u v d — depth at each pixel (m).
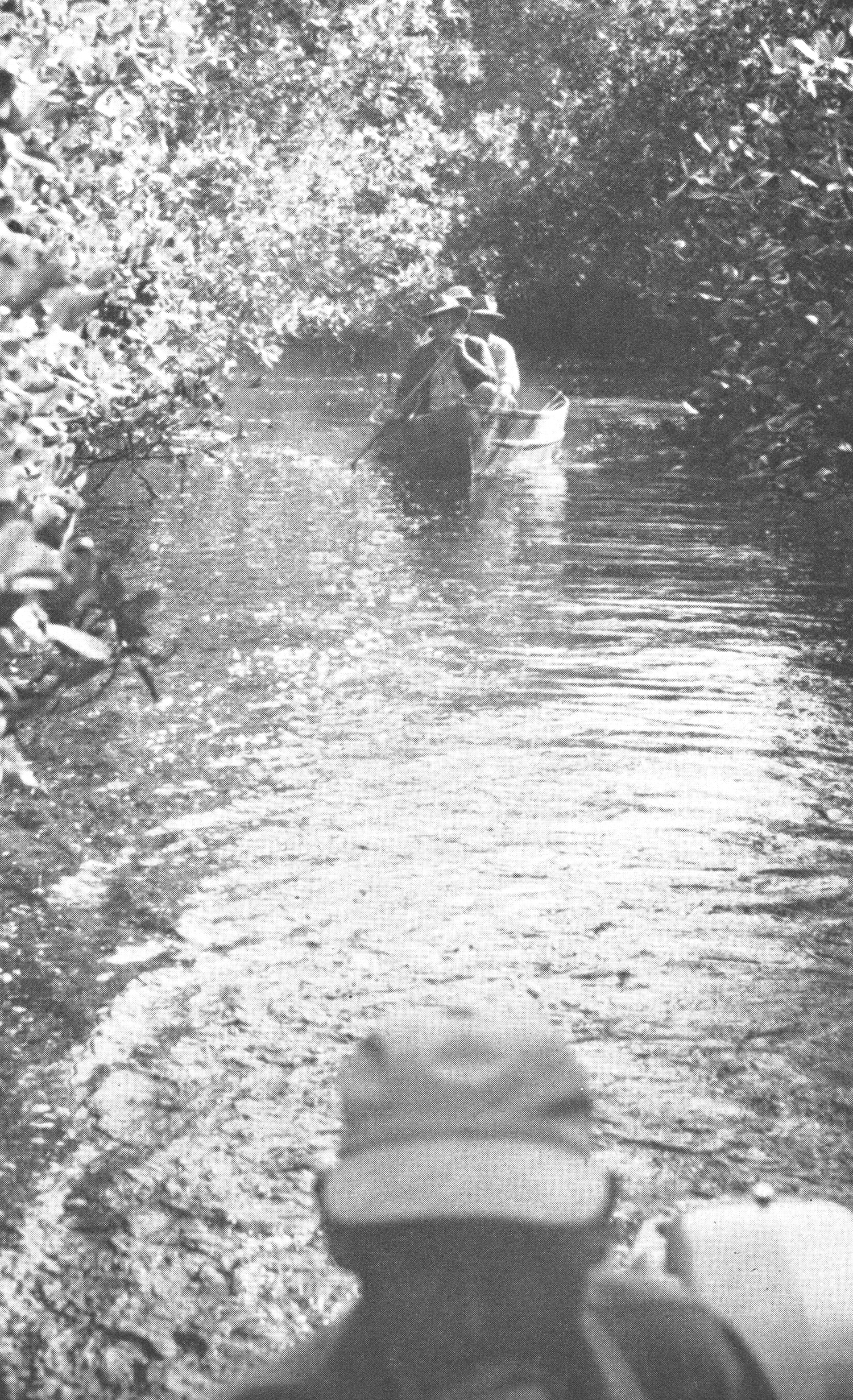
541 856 7.01
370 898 6.52
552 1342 1.18
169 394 12.38
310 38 23.34
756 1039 5.32
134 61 8.14
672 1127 4.76
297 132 24.17
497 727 9.06
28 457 5.19
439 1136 1.18
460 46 42.84
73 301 5.48
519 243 46.38
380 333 37.53
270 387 35.31
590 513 18.36
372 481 21.19
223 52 21.19
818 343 11.16
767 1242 1.96
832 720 9.27
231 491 19.77
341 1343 1.21
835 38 13.04
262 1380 1.21
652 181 44.12
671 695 9.83
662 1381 1.23
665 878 6.77
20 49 6.32
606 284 46.34
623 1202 4.36
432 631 11.64
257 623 11.83
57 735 8.66
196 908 6.39
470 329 23.72
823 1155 4.62
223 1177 4.50
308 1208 4.35
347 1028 5.39
